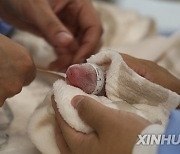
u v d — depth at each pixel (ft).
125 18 3.13
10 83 1.39
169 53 2.50
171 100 1.28
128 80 1.23
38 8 2.10
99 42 2.25
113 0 4.61
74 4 2.23
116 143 1.10
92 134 1.19
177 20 4.11
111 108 1.17
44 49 2.45
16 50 1.40
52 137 1.32
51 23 2.07
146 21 3.13
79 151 1.19
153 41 2.58
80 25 2.26
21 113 1.71
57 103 1.22
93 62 1.33
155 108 1.27
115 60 1.26
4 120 1.61
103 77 1.26
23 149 1.47
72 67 1.28
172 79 1.49
